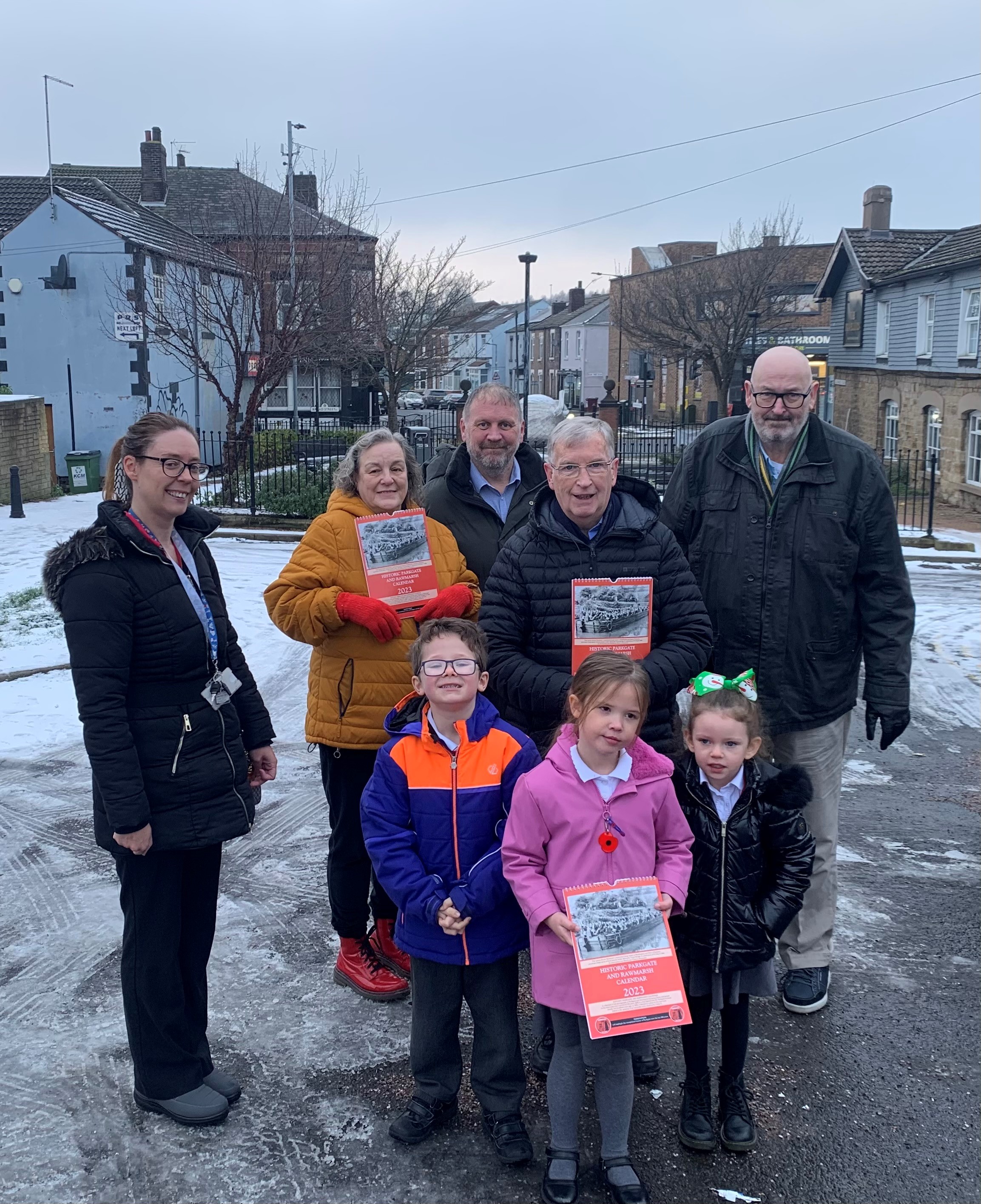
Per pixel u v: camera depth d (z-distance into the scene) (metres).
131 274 24.27
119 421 24.94
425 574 3.89
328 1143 3.21
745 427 4.09
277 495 17.95
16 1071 3.55
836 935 4.59
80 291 24.48
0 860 5.22
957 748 7.41
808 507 3.97
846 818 6.03
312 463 20.88
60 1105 3.37
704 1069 3.25
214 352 28.91
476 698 3.33
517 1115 3.17
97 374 24.83
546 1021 3.53
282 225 24.89
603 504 3.63
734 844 3.20
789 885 3.20
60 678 8.59
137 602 3.03
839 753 4.14
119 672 2.99
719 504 4.09
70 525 17.09
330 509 4.00
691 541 4.25
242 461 20.00
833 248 40.75
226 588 12.55
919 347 25.80
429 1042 3.24
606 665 3.00
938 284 24.62
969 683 9.13
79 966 4.23
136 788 2.99
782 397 3.77
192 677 3.16
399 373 29.59
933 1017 3.94
